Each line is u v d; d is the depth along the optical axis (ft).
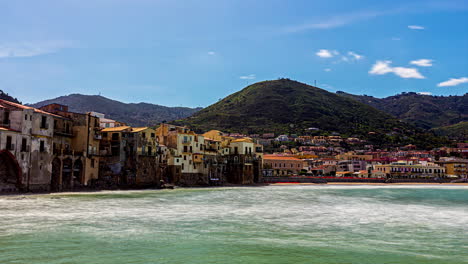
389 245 114.11
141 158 356.18
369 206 233.96
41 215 157.28
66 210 175.52
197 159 439.63
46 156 277.64
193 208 200.34
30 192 261.85
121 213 171.01
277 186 481.87
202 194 309.22
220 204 225.97
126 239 114.62
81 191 298.76
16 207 181.27
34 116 268.82
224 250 104.01
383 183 578.66
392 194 363.97
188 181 428.15
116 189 327.67
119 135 344.28
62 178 293.64
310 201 262.47
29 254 94.53
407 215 188.75
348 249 107.96
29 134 264.31
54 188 285.84
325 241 118.62
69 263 87.86
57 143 296.51
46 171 277.44
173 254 98.48
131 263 89.25
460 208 228.84
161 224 143.84
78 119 315.58
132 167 347.97
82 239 112.78
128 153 348.79
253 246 109.60
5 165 252.21
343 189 446.60
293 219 166.81
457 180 626.64
